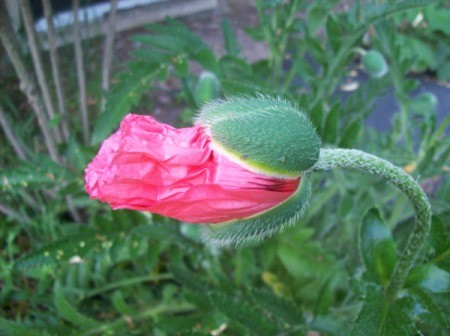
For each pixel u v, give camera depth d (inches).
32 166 8.8
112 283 9.2
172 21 8.8
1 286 10.1
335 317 7.3
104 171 4.0
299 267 8.6
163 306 8.9
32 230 10.7
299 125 4.3
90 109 13.0
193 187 4.1
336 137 7.2
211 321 7.5
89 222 10.9
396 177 4.6
